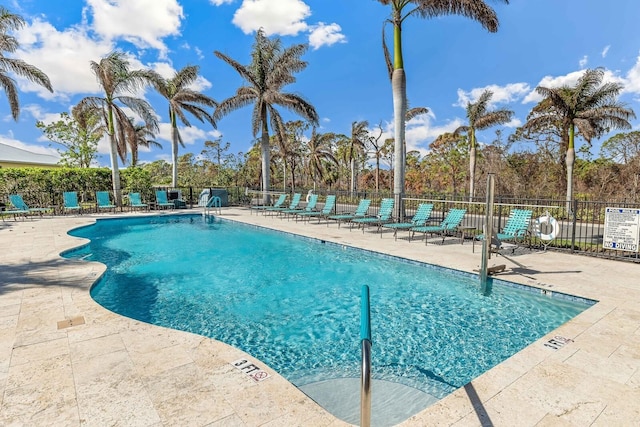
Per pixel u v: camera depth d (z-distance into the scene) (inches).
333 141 1592.0
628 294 170.9
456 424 80.2
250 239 383.6
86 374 100.7
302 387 116.8
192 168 1312.7
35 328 133.0
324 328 162.7
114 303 194.7
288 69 669.3
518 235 269.1
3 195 573.6
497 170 1024.9
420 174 1459.2
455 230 359.3
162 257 302.2
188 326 165.8
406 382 118.3
